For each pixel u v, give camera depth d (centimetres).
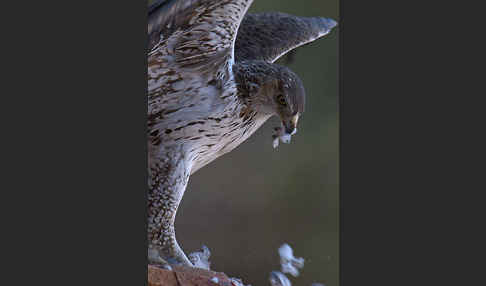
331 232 1156
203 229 1234
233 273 1204
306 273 1173
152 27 1052
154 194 1103
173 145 1112
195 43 1086
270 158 1216
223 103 1122
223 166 1237
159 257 1109
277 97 1120
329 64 1202
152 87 1095
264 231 1206
